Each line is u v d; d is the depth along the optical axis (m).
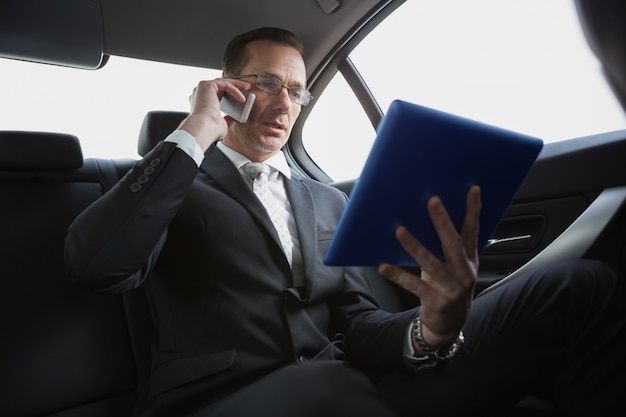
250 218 1.03
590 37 0.96
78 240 0.83
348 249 0.63
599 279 0.82
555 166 1.45
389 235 0.64
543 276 0.87
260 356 0.94
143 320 1.30
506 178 0.67
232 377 0.90
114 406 1.20
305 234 1.11
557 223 1.44
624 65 0.96
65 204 1.33
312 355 0.99
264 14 1.89
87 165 1.44
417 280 0.67
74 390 1.16
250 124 1.15
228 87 1.05
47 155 1.33
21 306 1.16
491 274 1.57
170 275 1.01
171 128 1.39
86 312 1.24
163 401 0.88
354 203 0.59
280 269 1.02
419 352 0.88
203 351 0.94
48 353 1.15
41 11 1.33
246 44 1.21
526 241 1.51
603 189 1.34
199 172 1.13
